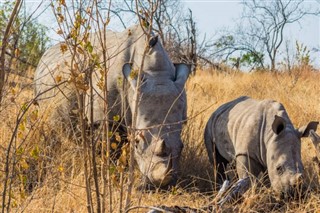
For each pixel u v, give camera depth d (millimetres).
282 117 10906
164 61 12266
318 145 10812
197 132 14875
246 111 11922
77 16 8438
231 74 27422
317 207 10305
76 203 10016
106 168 8953
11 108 11953
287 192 10555
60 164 10711
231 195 10195
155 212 8922
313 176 11555
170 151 10984
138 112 11438
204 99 19766
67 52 14578
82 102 8742
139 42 12688
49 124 12242
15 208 9570
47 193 10133
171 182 11680
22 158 9266
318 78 25016
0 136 11234
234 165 12047
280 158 10766
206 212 9219
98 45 13453
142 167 11062
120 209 8789
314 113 17062
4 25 8945
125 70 12070
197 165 13516
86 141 8914
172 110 11438
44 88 14305
